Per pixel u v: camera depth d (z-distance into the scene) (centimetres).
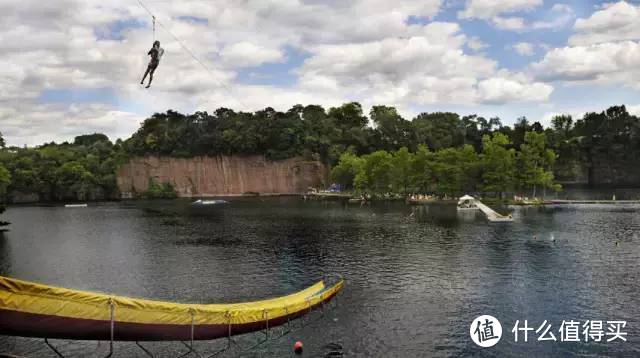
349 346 4928
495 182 19288
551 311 5859
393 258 8888
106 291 7088
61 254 10150
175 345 4972
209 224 15062
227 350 4831
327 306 6112
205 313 4166
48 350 4869
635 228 12156
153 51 3294
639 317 5631
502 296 6444
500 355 4706
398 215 16012
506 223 13362
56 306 3141
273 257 9262
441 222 13825
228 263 8812
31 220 17525
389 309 5997
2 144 16750
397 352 4778
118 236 12700
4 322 2948
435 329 5344
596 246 9725
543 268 7906
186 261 9088
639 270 7719
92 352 4816
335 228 13188
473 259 8656
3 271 8556
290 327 5419
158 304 3769
